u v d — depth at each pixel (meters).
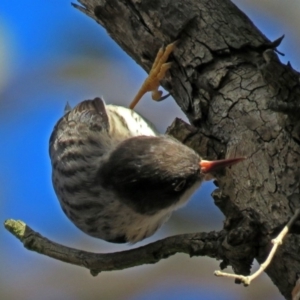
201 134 10.56
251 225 9.05
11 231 10.36
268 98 9.69
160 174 10.47
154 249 9.78
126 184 10.70
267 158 9.27
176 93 11.04
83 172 11.53
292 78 8.99
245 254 9.02
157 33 10.95
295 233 8.49
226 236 9.16
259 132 9.49
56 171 12.17
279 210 8.96
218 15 10.74
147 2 10.95
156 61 10.99
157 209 10.88
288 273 8.77
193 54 10.58
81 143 11.79
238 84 10.11
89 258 10.05
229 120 9.98
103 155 11.43
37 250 10.27
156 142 10.71
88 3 11.62
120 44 11.67
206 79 10.35
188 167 10.45
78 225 11.93
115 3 11.23
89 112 12.16
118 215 11.21
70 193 11.74
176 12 10.78
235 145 9.70
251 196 9.25
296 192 8.91
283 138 9.23
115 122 12.00
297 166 9.01
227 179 9.59
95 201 11.34
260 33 10.70
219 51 10.43
